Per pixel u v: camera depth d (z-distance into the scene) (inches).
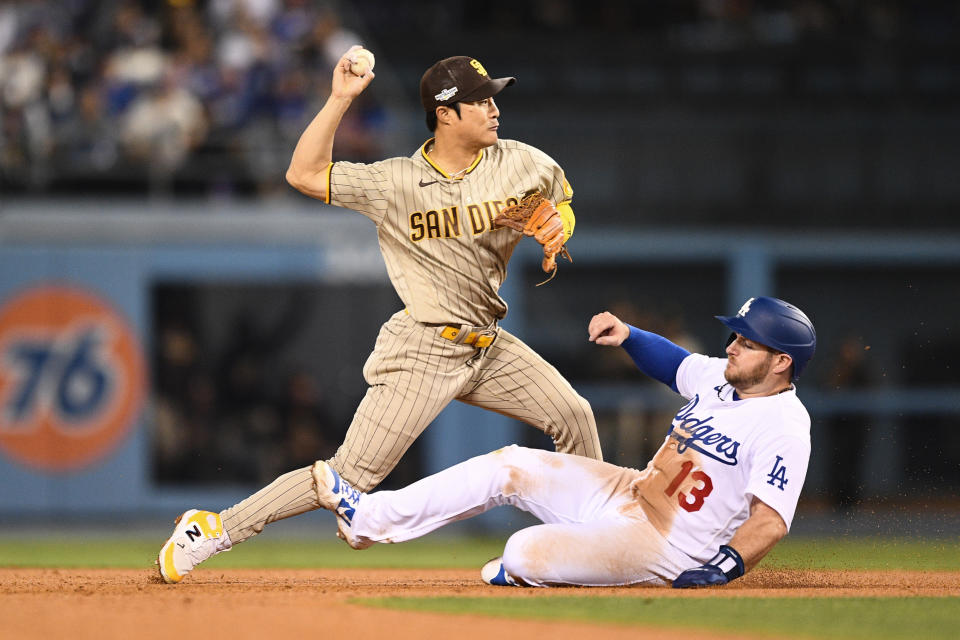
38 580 813.2
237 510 741.3
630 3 2568.9
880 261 2183.8
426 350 736.3
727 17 2559.1
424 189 727.7
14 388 1872.5
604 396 1969.7
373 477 746.2
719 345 2244.1
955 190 2246.6
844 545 1485.0
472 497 721.0
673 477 694.5
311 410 1978.3
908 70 2351.1
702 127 2233.0
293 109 2090.3
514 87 2316.7
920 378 2263.8
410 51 2396.7
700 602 621.9
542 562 693.3
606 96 2289.6
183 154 2037.4
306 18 2210.9
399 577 895.1
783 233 2174.0
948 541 1582.2
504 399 775.1
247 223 1958.7
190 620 557.3
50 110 2038.6
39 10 2159.2
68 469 1877.5
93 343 1894.7
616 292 2233.0
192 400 1950.1
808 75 2351.1
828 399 2046.0
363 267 1964.8
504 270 764.0
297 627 536.7
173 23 2162.9
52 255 1891.0
